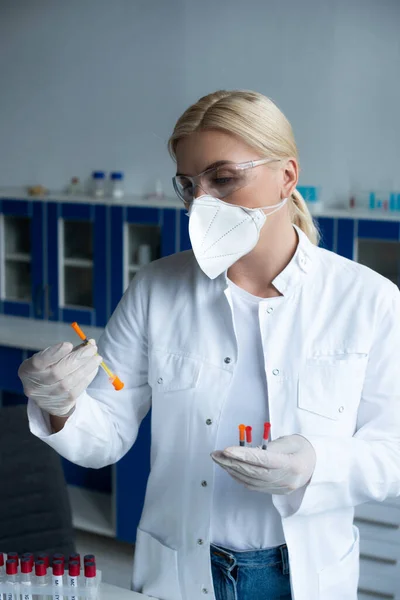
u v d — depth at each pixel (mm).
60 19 4094
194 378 1460
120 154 4016
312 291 1457
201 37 3723
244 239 1358
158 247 3594
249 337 1464
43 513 2025
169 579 1478
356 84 3395
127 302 1577
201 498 1445
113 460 1545
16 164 4375
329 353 1416
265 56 3584
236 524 1428
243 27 3615
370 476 1340
